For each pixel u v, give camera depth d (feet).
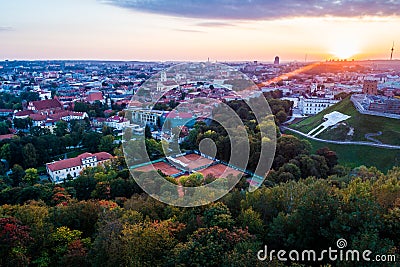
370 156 357.82
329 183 196.65
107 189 281.13
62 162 400.06
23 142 473.67
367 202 129.49
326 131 428.97
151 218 171.53
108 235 139.23
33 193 289.74
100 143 516.32
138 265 121.60
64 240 159.53
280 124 511.40
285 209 157.28
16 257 139.54
